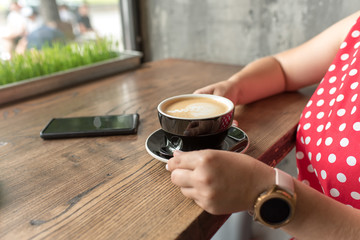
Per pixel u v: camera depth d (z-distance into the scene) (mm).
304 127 653
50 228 377
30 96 930
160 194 437
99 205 417
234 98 736
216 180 383
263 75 815
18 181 481
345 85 594
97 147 583
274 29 1193
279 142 602
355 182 529
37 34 2363
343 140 548
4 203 428
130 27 1585
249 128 653
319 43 801
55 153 567
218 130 483
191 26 1424
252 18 1229
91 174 493
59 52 1129
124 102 838
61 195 442
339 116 579
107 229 372
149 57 1661
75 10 3406
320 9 1066
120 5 1573
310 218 400
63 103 852
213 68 1179
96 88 982
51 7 3178
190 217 388
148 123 688
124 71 1184
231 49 1341
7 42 2918
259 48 1260
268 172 407
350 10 1009
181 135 481
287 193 381
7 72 959
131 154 553
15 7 2988
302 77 832
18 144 611
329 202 417
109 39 1275
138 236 359
